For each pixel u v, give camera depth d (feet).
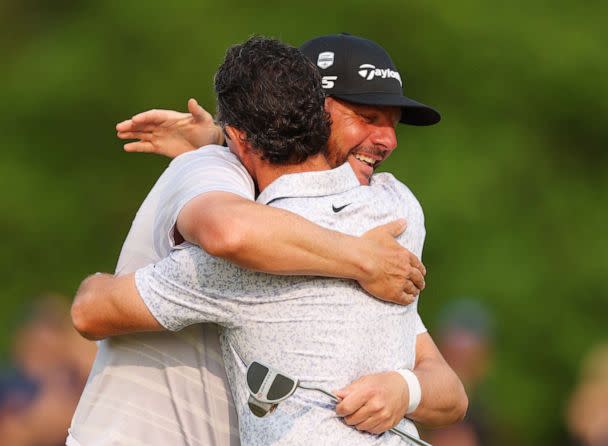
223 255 32.22
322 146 34.76
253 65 34.32
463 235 117.29
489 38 123.44
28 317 70.95
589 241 123.13
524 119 124.57
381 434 33.91
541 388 119.55
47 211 125.08
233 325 33.86
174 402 36.42
